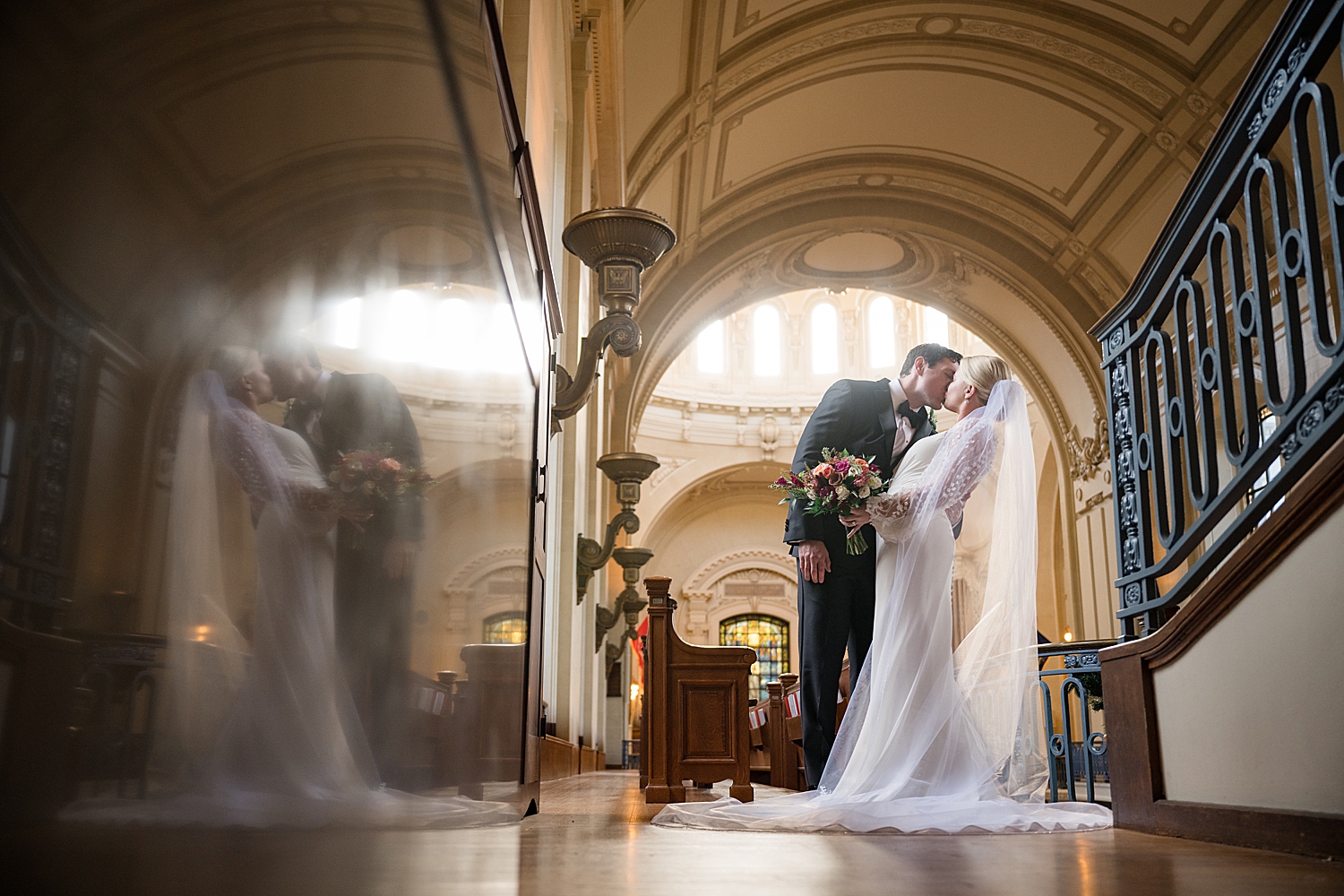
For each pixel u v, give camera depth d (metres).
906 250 17.69
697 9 11.12
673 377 25.59
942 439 4.15
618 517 9.16
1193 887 1.73
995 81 14.02
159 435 0.62
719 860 2.18
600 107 9.56
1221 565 2.69
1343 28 2.08
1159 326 3.21
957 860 2.24
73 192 0.51
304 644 0.89
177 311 0.63
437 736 1.55
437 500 1.50
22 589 0.48
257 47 0.74
